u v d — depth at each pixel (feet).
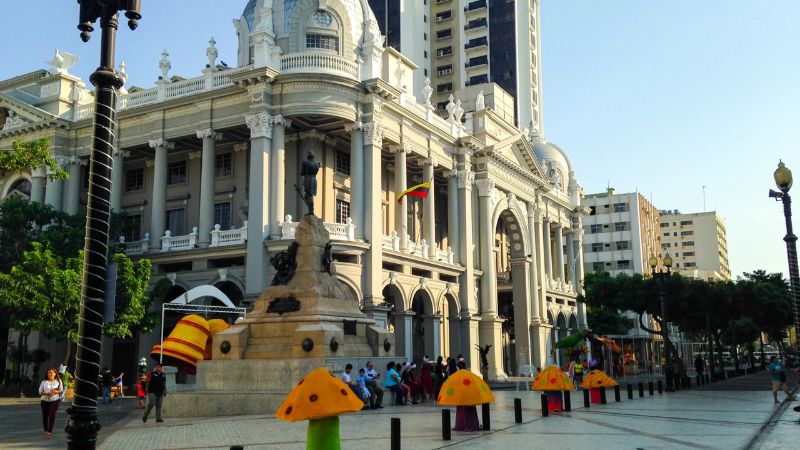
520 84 359.66
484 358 170.40
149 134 158.10
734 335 246.06
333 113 140.46
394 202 177.58
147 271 131.34
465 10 369.71
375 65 148.15
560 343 148.15
